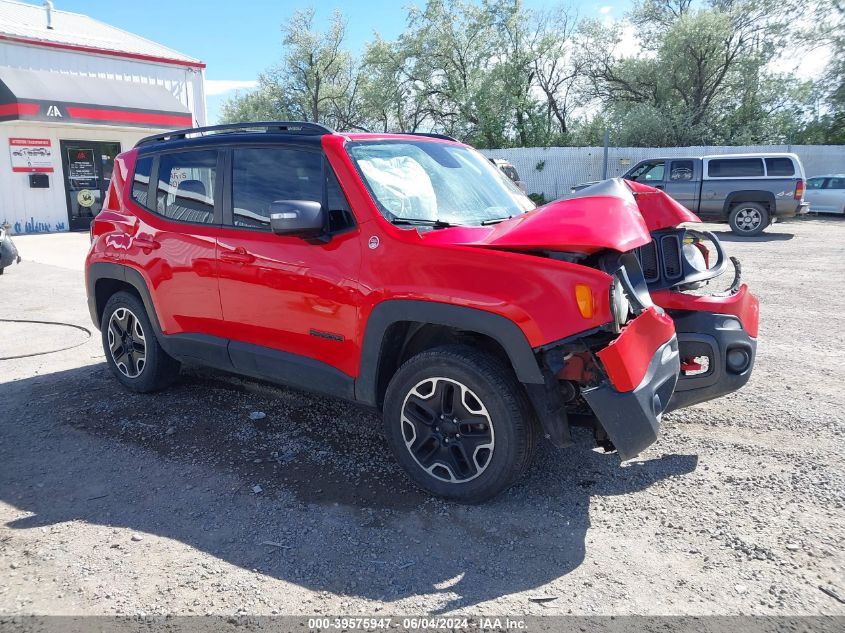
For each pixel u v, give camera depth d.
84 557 2.78
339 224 3.45
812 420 4.21
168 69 19.14
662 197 3.76
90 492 3.36
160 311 4.37
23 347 6.10
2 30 16.16
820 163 25.23
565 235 2.88
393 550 2.84
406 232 3.20
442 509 3.18
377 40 35.22
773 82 30.53
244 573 2.68
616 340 2.81
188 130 4.38
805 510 3.14
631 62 32.34
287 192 3.67
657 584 2.61
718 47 29.58
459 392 3.12
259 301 3.76
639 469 3.59
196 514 3.14
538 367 2.90
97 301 4.94
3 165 16.16
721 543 2.88
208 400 4.66
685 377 3.61
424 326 3.37
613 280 2.78
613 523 3.06
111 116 16.70
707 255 4.13
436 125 37.50
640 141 30.48
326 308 3.46
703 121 31.08
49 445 3.92
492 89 32.44
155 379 4.64
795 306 7.61
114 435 4.06
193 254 4.08
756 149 25.36
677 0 31.28
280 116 40.09
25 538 2.93
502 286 2.92
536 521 3.08
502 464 3.03
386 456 3.77
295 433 4.09
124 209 4.64
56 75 16.53
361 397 3.45
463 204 3.73
